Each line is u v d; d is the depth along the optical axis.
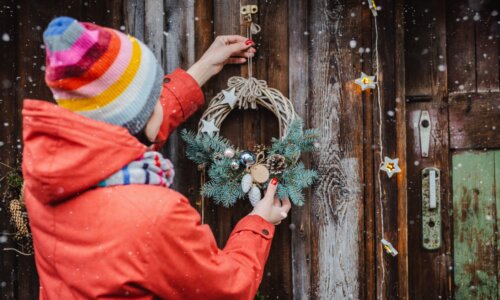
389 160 1.42
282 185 1.42
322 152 1.55
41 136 0.87
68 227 0.92
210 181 1.45
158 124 1.00
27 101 0.87
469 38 1.68
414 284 1.72
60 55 0.84
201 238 0.96
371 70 1.54
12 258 1.62
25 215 1.52
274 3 1.55
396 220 1.54
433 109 1.69
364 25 1.54
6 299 1.62
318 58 1.55
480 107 1.67
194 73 1.41
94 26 0.89
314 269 1.57
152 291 0.93
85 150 0.85
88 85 0.86
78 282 0.91
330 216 1.56
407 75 1.69
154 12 1.55
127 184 0.92
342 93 1.55
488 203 1.70
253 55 1.54
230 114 1.58
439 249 1.71
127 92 0.89
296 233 1.57
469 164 1.70
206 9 1.55
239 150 1.56
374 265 1.55
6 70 1.59
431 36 1.68
